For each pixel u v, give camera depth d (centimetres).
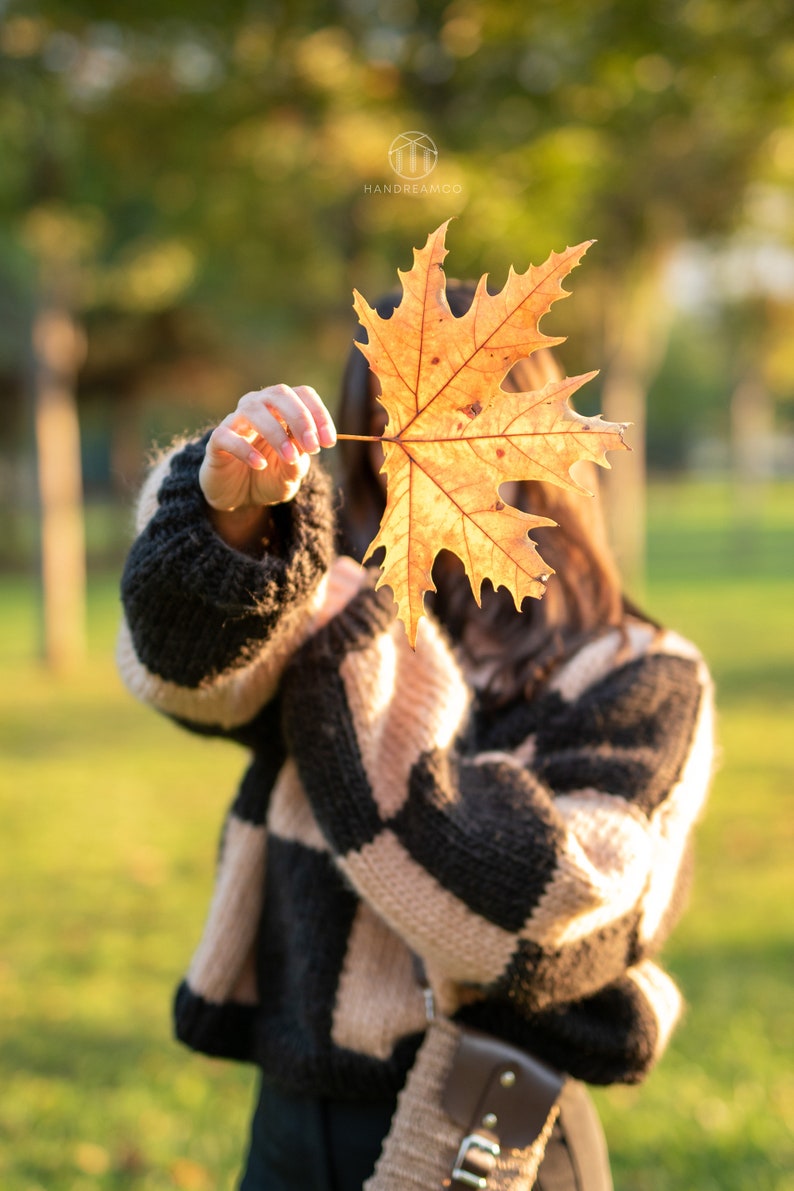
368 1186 124
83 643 1173
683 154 845
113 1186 276
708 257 1073
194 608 111
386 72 662
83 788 634
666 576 1731
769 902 438
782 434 5838
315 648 122
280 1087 136
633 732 130
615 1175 273
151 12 617
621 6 588
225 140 675
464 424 98
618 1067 128
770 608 1312
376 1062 129
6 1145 292
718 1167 275
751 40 586
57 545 1008
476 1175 121
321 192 673
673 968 381
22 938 422
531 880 114
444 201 608
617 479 1139
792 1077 313
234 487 109
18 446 2211
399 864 117
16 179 746
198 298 1224
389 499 99
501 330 96
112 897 463
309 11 634
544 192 651
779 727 735
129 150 704
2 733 777
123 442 2297
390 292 152
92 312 1600
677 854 127
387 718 122
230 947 143
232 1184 278
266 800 142
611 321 1049
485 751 134
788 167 866
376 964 131
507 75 652
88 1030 353
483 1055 124
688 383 4856
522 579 97
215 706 126
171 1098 315
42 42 652
